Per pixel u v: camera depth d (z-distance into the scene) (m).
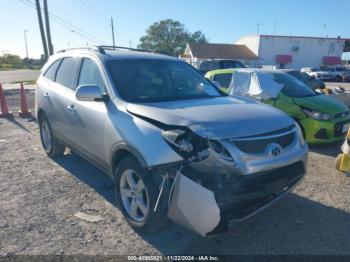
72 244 3.28
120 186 3.64
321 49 52.78
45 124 5.78
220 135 2.96
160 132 3.16
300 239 3.40
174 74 4.50
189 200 2.87
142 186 3.37
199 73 4.88
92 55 4.48
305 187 4.67
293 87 7.35
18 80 30.14
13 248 3.20
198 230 2.89
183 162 2.97
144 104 3.60
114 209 4.00
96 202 4.17
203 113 3.27
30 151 6.35
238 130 3.04
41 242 3.30
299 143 3.54
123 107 3.64
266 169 3.06
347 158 5.20
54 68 5.50
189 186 2.88
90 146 4.18
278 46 52.50
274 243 3.33
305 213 3.93
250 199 3.05
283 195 3.40
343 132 6.61
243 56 52.72
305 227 3.62
